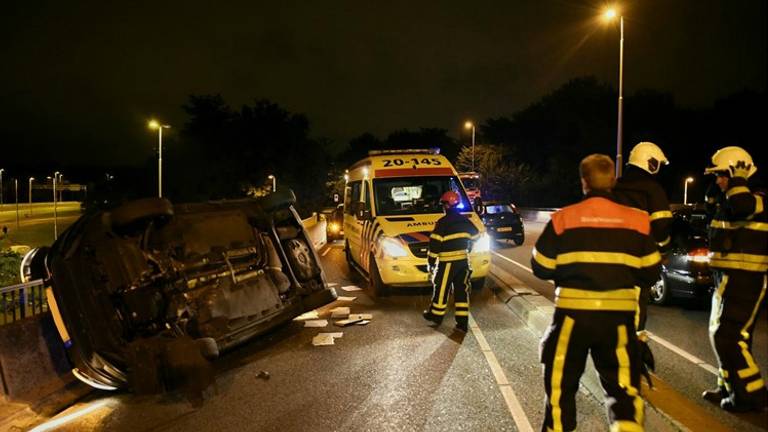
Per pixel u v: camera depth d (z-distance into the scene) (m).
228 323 6.60
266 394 5.58
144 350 5.31
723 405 4.79
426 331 7.70
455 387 5.57
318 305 7.97
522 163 57.28
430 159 11.49
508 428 4.63
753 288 4.60
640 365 3.65
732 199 4.52
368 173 11.23
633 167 4.89
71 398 5.64
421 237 9.62
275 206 8.12
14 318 5.64
